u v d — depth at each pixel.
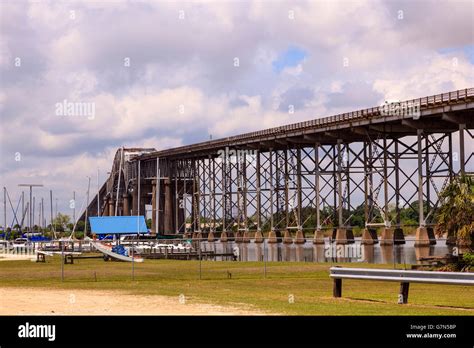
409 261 91.69
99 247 100.75
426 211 144.12
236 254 116.19
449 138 131.75
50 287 40.22
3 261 97.38
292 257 115.25
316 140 160.75
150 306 26.59
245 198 192.88
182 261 94.75
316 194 159.75
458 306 29.22
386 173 137.75
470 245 56.62
